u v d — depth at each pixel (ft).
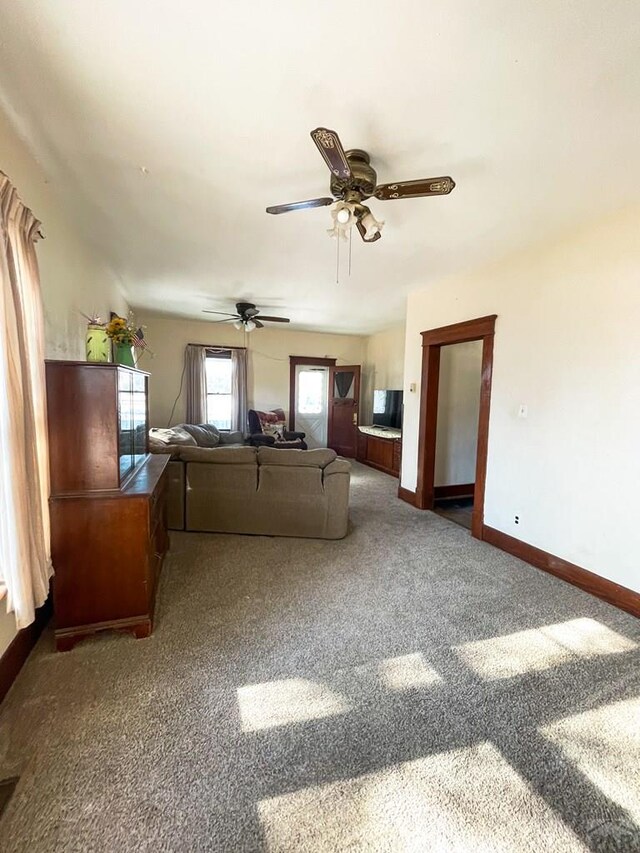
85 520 6.67
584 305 9.26
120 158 6.88
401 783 4.53
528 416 10.74
